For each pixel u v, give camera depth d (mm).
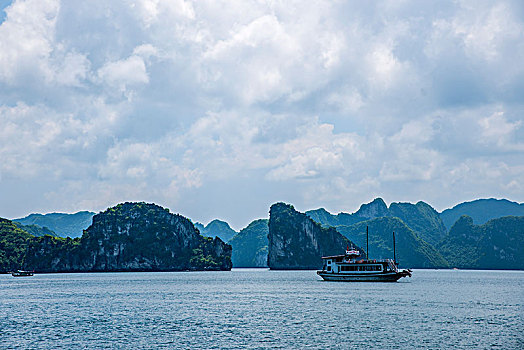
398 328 97625
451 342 84812
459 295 170375
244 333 92812
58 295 175375
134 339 87812
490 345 82688
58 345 83562
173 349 80500
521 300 152125
